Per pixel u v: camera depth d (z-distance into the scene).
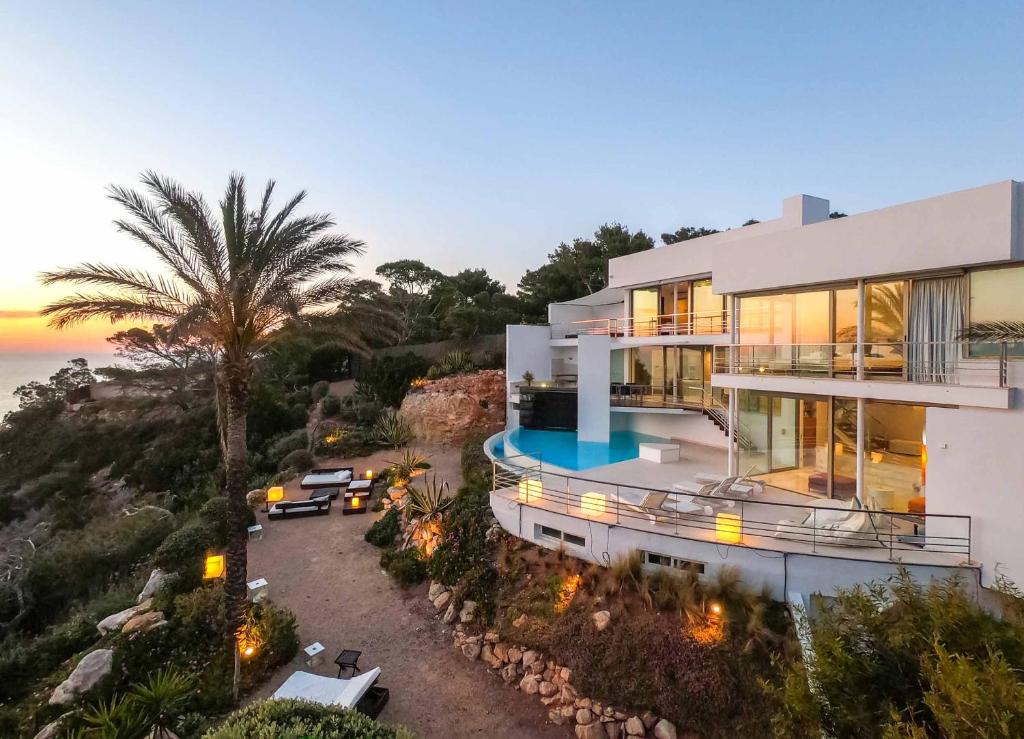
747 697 9.06
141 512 24.52
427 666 11.44
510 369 29.38
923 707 5.61
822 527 10.88
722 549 10.91
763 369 16.02
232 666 11.06
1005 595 7.47
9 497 33.28
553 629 11.13
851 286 13.84
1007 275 10.93
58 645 13.20
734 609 10.26
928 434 10.66
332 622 12.96
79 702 10.16
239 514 11.56
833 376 14.16
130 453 35.38
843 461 14.05
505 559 13.48
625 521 12.33
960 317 11.68
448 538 14.81
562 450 21.22
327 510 19.77
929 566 9.75
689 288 22.92
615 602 11.14
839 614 7.50
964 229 11.14
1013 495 9.41
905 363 12.59
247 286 11.94
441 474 22.95
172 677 9.96
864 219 12.99
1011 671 5.19
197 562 15.13
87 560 19.98
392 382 35.25
